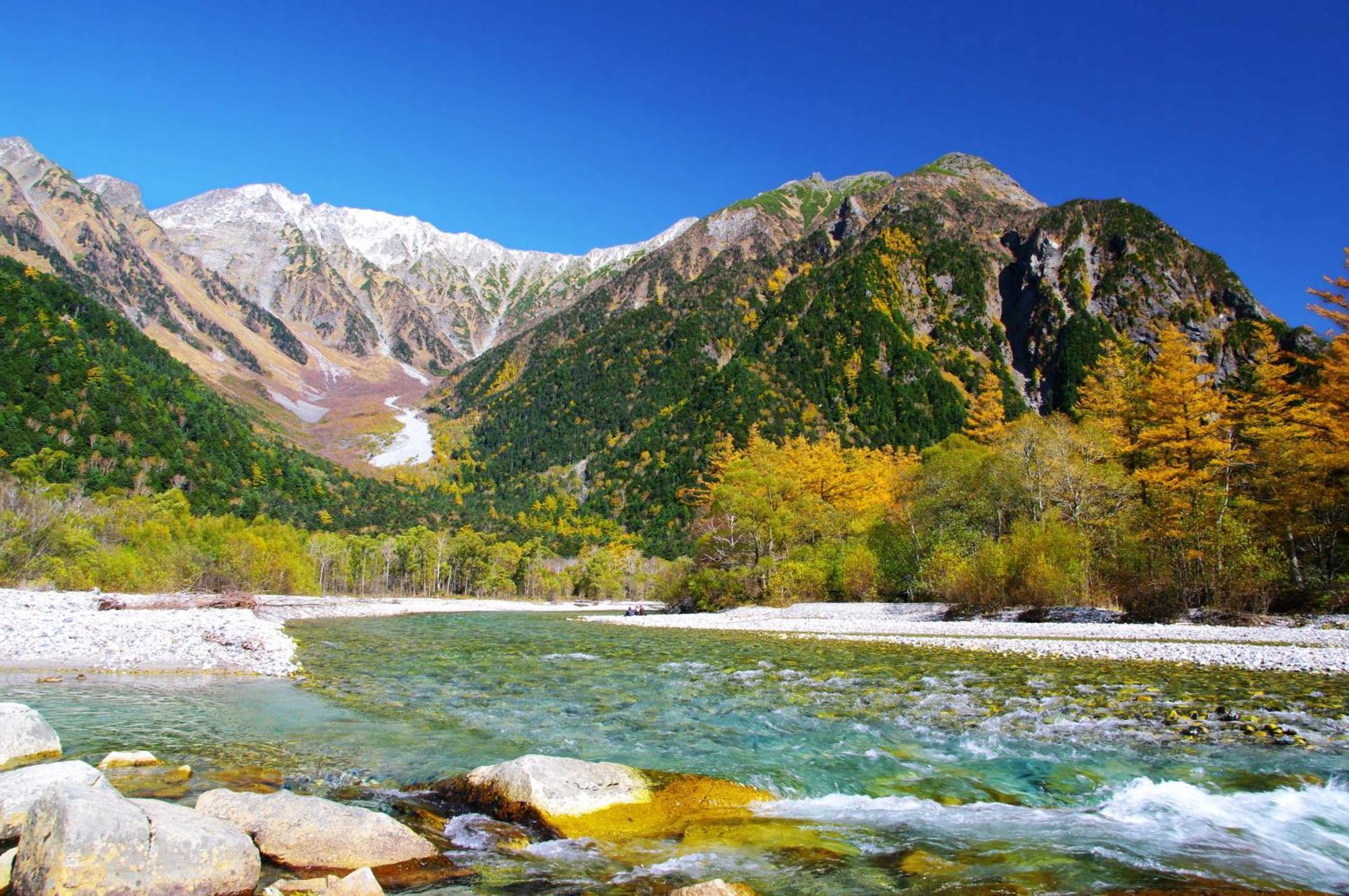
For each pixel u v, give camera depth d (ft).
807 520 222.28
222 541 268.82
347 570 367.45
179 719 46.98
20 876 19.81
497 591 426.10
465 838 27.45
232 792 27.66
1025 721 49.57
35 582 174.50
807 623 161.89
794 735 45.93
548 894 22.44
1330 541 128.26
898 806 32.17
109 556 193.98
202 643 82.38
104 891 18.98
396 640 122.21
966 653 95.55
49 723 43.68
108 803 21.07
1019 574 146.72
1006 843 27.40
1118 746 42.50
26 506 196.03
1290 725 46.50
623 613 286.66
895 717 51.34
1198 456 147.95
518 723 49.06
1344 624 102.12
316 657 88.79
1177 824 29.60
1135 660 81.30
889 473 300.40
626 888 22.99
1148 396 170.19
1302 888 22.89
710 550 232.53
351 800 31.19
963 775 36.99
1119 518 144.87
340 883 21.66
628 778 32.50
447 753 40.22
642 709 54.90
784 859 25.68
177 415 533.96
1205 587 121.19
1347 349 125.49
